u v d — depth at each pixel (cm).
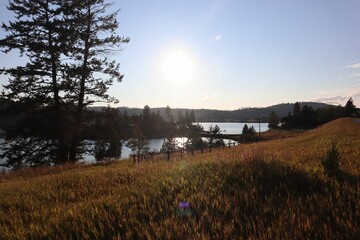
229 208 417
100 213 459
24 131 2428
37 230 428
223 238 331
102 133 2692
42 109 2456
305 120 13438
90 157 5147
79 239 389
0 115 2367
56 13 2384
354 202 404
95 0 2473
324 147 1373
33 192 828
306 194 468
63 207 571
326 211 381
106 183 842
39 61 2359
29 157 2420
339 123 4784
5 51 2316
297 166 680
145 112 17662
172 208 441
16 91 2391
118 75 2595
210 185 564
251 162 732
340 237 308
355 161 809
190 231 348
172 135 8356
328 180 527
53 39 2373
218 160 872
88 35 2517
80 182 891
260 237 316
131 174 923
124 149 10656
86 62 2538
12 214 565
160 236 348
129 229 372
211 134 12700
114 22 2581
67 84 2397
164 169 910
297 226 337
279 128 13700
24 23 2314
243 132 11256
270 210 400
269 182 547
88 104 2573
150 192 562
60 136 2483
